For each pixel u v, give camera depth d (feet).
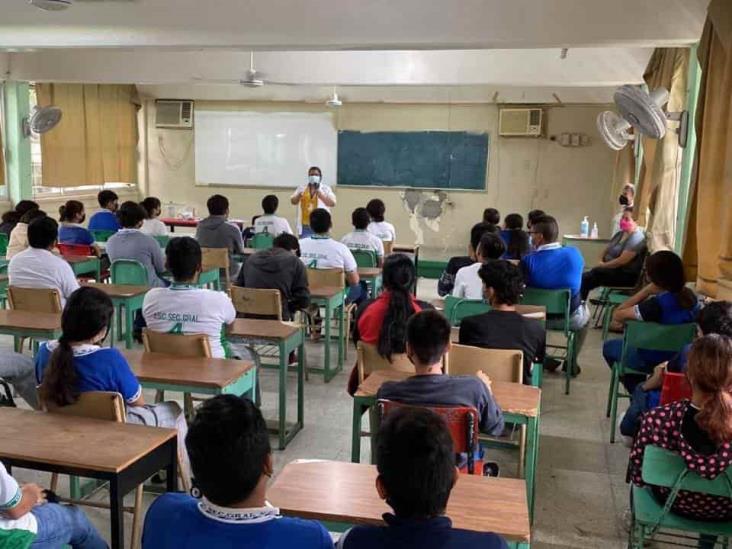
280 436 11.16
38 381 8.05
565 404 13.73
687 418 6.33
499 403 8.02
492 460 11.07
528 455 8.54
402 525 3.90
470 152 30.37
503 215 30.48
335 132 31.60
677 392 8.00
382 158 31.32
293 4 17.01
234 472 3.95
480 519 5.20
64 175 29.43
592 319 21.30
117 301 14.14
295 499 5.48
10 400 10.05
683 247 13.60
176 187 34.01
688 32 14.99
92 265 18.25
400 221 31.65
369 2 16.65
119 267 16.53
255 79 24.47
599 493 9.98
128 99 32.96
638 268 19.21
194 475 4.06
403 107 30.73
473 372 8.94
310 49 17.87
